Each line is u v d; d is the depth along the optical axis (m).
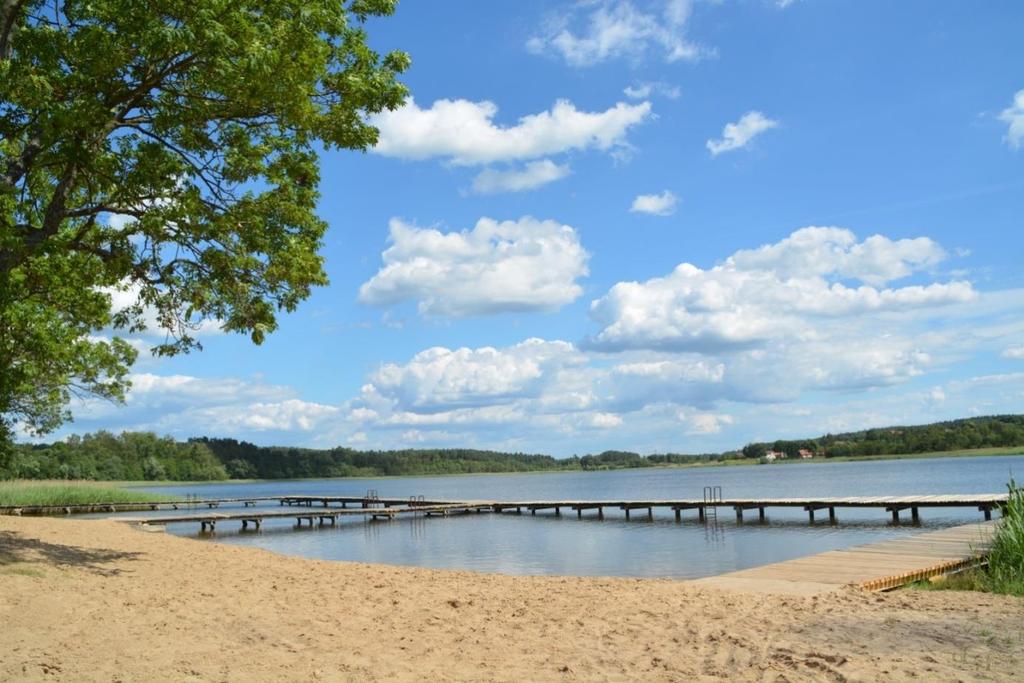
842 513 37.28
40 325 15.60
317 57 12.09
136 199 12.59
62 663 6.73
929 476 87.44
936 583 12.27
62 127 10.83
